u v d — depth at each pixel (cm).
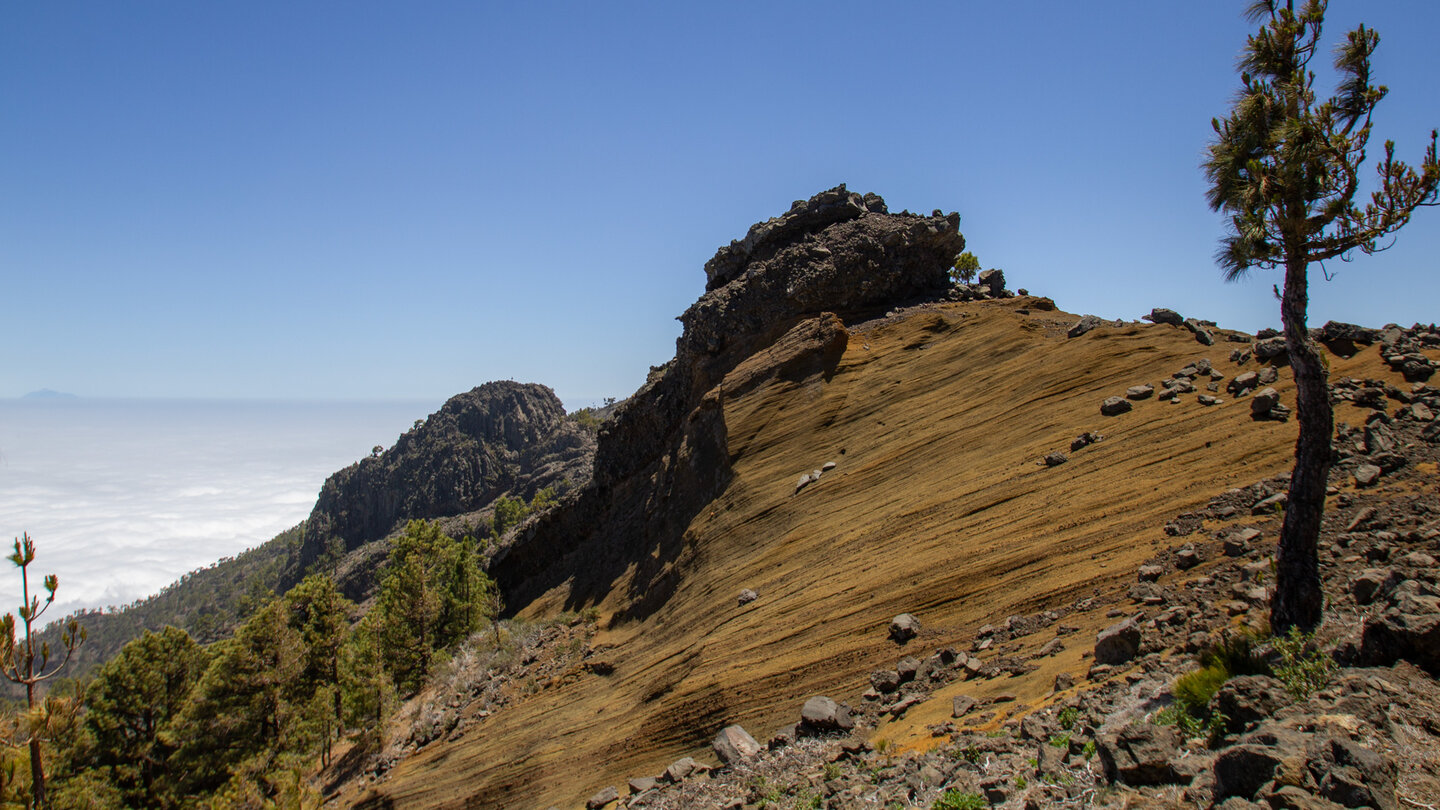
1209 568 1503
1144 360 2714
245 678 4394
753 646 2248
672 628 2922
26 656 1412
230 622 19262
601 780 2192
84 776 3753
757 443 3588
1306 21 1135
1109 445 2267
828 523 2812
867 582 2217
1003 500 2266
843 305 4288
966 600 1912
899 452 2977
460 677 4000
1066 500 2091
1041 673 1399
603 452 5772
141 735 4278
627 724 2402
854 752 1397
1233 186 1145
